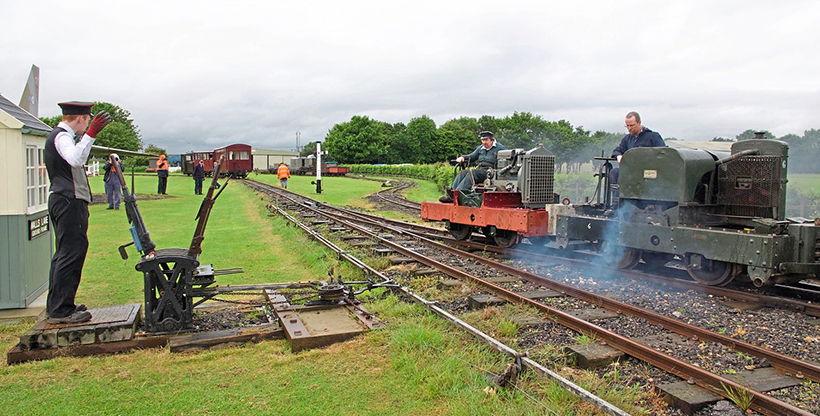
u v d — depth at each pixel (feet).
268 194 85.92
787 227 20.36
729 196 23.52
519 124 237.45
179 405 12.52
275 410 12.28
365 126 328.70
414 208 66.33
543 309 19.16
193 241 16.70
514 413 11.52
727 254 20.62
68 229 15.67
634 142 27.30
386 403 12.62
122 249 16.49
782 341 16.16
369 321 17.83
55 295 15.93
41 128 19.89
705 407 12.05
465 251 33.22
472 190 35.76
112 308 17.62
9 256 18.52
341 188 114.42
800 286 22.58
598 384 12.98
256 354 15.75
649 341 16.20
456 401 12.45
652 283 23.76
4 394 12.94
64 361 14.97
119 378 13.97
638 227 24.25
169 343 15.94
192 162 191.52
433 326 17.52
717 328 17.52
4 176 18.22
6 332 17.33
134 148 303.68
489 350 15.15
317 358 15.35
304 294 22.13
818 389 12.82
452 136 343.46
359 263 27.17
